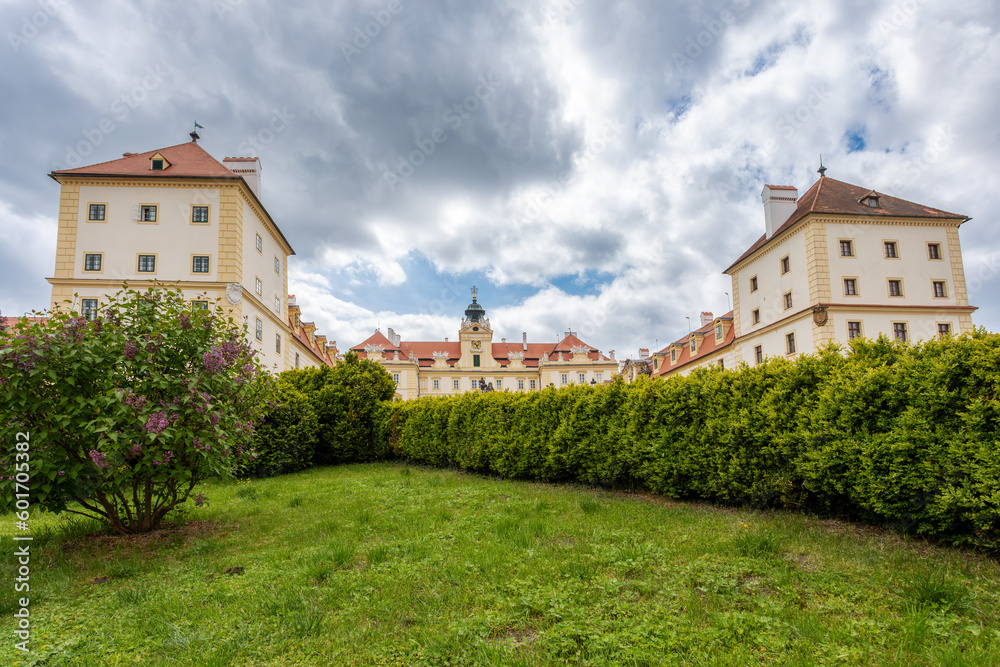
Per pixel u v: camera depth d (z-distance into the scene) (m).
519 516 7.14
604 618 3.71
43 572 5.09
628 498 8.70
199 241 24.66
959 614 3.55
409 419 16.33
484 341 72.31
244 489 10.77
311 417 15.95
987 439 4.80
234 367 7.04
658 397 8.91
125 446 5.64
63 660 3.36
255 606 4.11
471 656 3.26
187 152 27.19
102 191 24.53
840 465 6.08
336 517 7.54
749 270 37.50
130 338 6.14
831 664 2.99
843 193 32.28
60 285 23.64
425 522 6.96
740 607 3.79
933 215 30.50
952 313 29.83
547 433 11.12
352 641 3.50
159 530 6.88
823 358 6.92
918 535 5.41
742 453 7.34
